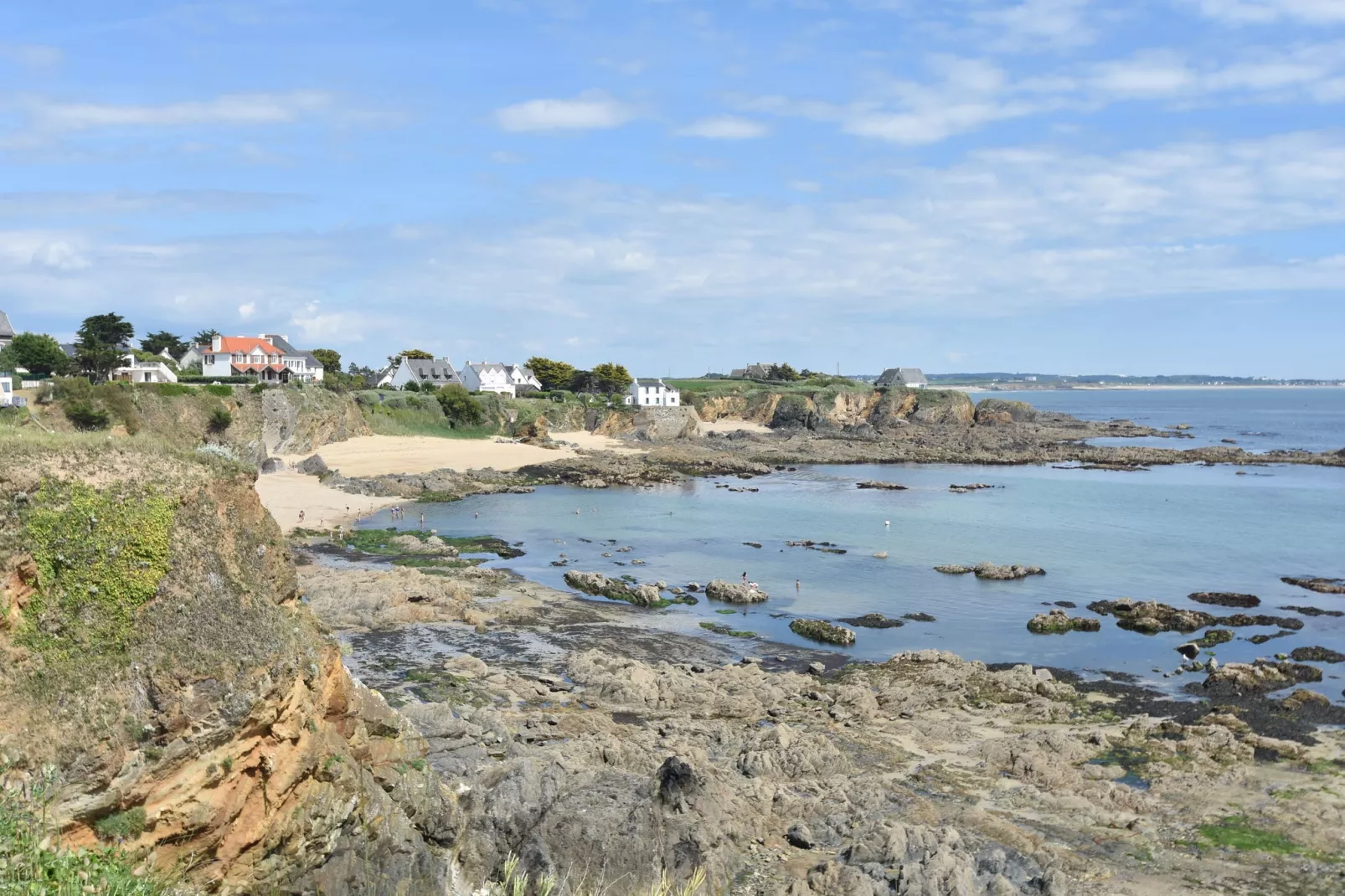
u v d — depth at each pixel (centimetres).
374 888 1947
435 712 3130
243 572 1875
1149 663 5003
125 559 1647
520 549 7750
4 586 1506
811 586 6656
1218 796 3316
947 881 2548
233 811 1675
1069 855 2864
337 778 1919
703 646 5197
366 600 5550
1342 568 7281
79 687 1523
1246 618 5788
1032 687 4544
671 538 8325
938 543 8162
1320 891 2686
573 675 4512
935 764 3603
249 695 1705
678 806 2661
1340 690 4525
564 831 2438
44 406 9112
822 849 2870
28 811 1380
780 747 3588
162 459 1825
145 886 1423
